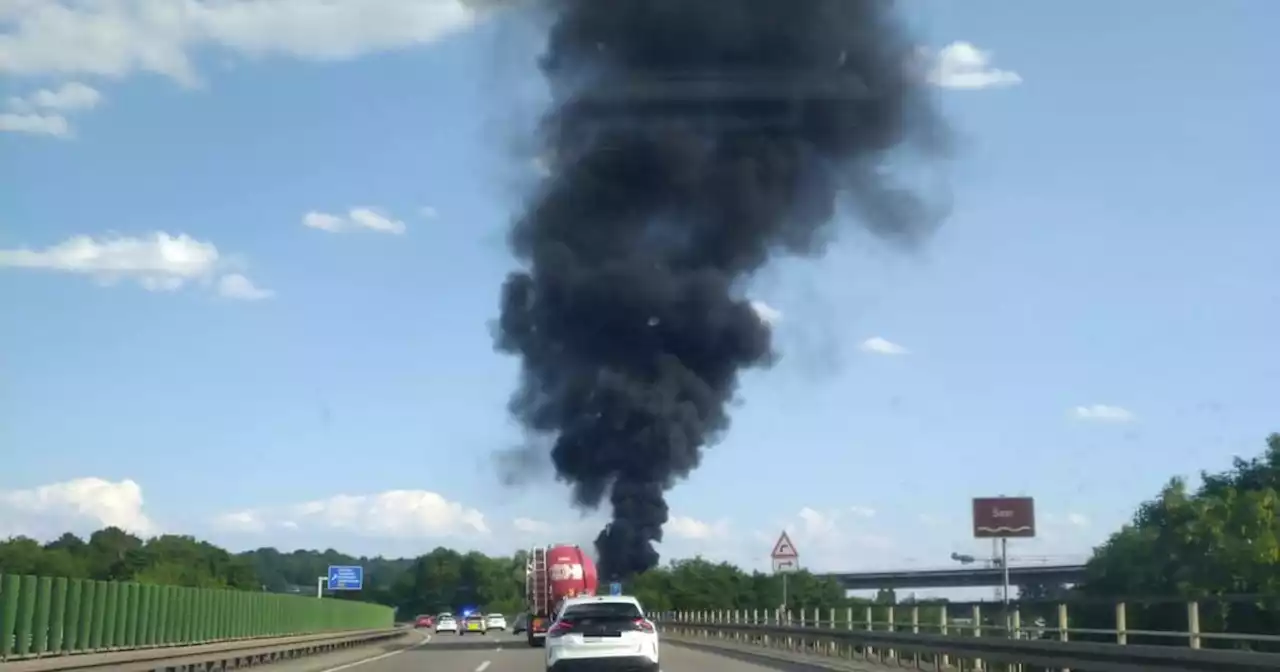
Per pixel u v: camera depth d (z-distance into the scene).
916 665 31.08
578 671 24.34
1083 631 21.98
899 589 94.88
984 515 26.67
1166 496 45.38
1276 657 15.88
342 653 47.44
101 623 28.70
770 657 38.81
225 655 32.16
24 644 24.67
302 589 142.12
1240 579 41.19
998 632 30.62
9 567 80.31
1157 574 43.91
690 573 92.62
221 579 99.38
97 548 102.19
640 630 24.66
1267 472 51.66
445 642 64.38
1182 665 18.02
